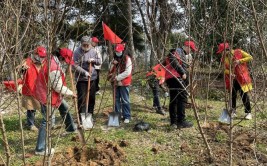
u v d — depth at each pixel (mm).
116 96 7430
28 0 3010
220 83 10117
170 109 6984
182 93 6773
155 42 5391
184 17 4734
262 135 6457
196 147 6020
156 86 8180
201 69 6441
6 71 3383
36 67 6223
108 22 14914
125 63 7078
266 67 4750
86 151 5602
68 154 5496
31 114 6848
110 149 5656
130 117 7531
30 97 6430
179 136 6551
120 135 6613
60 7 2975
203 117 7855
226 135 6492
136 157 5676
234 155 5652
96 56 6949
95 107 8641
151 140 6395
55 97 5234
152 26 4703
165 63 6715
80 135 5848
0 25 2943
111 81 7133
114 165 5285
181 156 5715
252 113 7684
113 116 7023
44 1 2871
